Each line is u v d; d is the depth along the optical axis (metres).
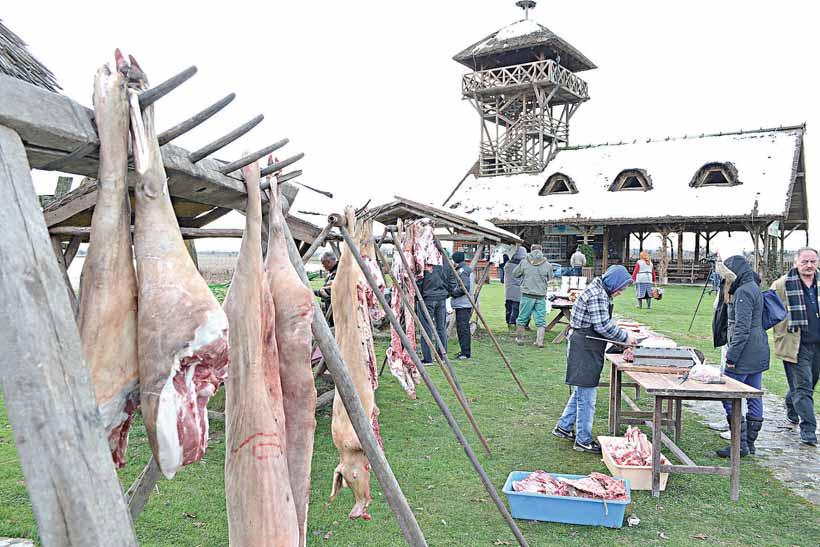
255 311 2.09
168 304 1.52
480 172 37.44
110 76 1.51
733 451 5.16
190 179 1.93
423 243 7.50
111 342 1.51
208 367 1.58
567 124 38.59
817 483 5.57
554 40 35.19
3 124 1.27
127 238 1.55
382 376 9.70
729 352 6.05
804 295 6.59
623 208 31.08
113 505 1.24
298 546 2.11
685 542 4.43
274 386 2.17
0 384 1.17
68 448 1.19
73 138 1.43
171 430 1.51
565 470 5.79
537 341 12.45
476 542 4.36
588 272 29.25
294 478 2.31
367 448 2.45
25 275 1.20
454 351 11.72
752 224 28.50
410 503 4.99
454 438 6.64
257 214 2.18
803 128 30.75
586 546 4.32
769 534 4.57
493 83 36.47
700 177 30.89
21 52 5.85
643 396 8.74
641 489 5.38
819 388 9.08
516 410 7.79
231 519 2.07
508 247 29.84
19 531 4.31
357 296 3.84
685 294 24.81
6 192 1.22
